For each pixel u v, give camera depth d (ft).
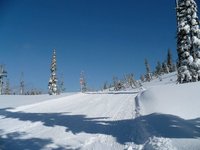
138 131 38.42
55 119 55.06
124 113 56.24
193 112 43.65
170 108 49.24
